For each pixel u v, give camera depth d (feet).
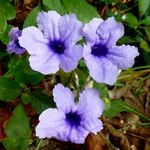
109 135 0.72
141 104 0.77
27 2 0.79
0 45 0.69
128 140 0.73
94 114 0.53
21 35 0.54
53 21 0.52
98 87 0.64
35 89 0.63
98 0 0.83
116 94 0.76
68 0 0.70
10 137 0.61
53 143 0.68
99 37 0.53
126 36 0.78
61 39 0.53
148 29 0.80
